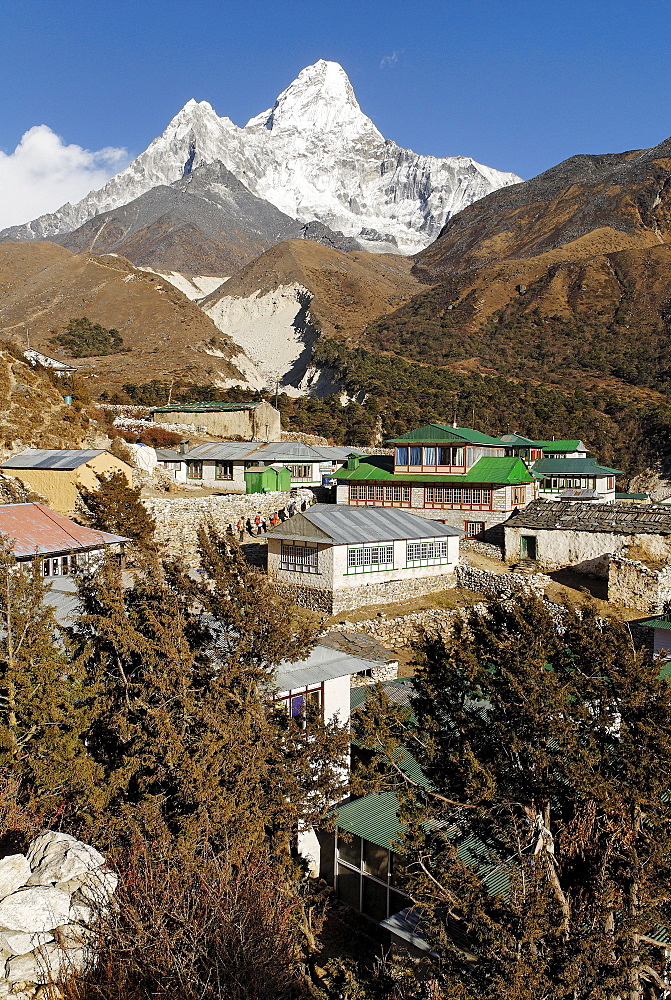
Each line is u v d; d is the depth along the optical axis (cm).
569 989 947
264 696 1574
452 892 1151
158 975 858
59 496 3984
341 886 1848
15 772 1322
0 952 852
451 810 1293
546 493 6512
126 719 1390
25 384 5403
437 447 5288
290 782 1429
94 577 1689
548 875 1088
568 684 1205
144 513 3569
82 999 812
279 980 974
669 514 4434
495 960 1023
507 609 1470
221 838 1268
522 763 1191
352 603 3638
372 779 1454
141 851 1116
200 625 1662
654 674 1133
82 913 924
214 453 6247
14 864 968
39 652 1410
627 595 4062
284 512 5147
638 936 1041
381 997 1230
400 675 2938
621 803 1038
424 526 4091
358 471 5706
